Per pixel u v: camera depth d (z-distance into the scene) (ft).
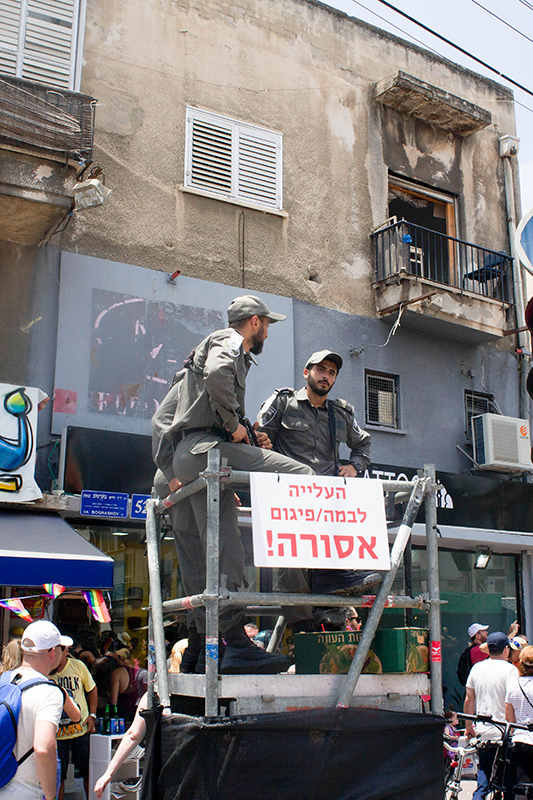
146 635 32.22
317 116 43.27
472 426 44.50
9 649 17.34
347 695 11.38
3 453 28.96
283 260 40.40
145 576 32.65
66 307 33.88
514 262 48.34
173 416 13.96
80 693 23.99
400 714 11.75
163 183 37.55
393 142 45.96
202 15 40.29
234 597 11.16
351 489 12.10
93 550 27.48
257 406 37.63
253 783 10.47
